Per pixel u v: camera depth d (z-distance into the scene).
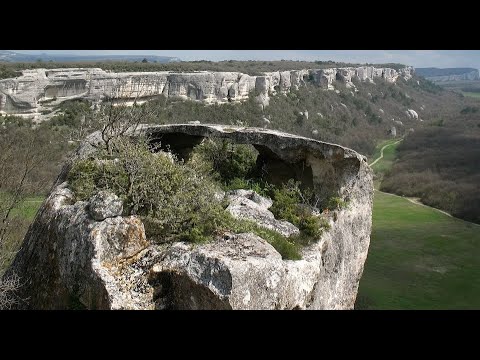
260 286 8.07
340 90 110.19
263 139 14.16
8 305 10.59
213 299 7.82
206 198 9.95
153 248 9.09
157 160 10.93
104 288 8.34
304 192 13.09
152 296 8.35
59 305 9.35
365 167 13.55
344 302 12.33
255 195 12.03
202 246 8.62
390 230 44.97
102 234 8.94
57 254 9.81
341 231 12.00
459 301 28.58
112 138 12.48
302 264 9.18
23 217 25.31
